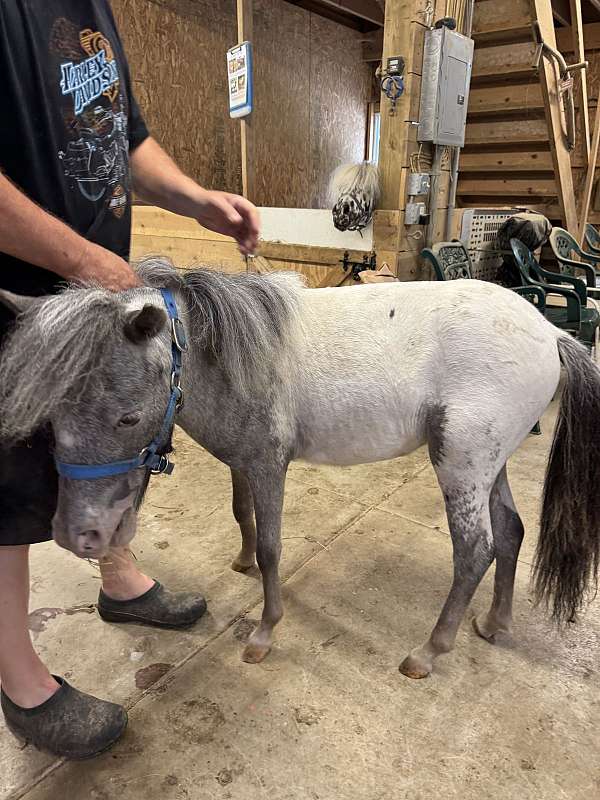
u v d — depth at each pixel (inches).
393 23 94.0
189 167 182.7
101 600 57.7
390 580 64.6
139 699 49.4
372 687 50.6
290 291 46.8
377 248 106.7
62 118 35.4
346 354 47.1
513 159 173.6
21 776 43.2
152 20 160.1
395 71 94.9
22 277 36.8
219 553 69.7
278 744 45.2
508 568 54.0
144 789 41.9
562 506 48.6
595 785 41.7
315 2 203.8
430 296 47.1
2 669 42.8
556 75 131.6
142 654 54.5
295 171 218.2
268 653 54.3
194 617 57.7
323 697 49.6
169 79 169.0
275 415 47.7
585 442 47.4
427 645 51.9
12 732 45.3
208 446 49.5
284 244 120.4
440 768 43.1
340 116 232.7
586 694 49.7
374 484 85.4
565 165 144.9
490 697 49.4
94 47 36.9
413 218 104.0
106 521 36.3
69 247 32.6
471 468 46.3
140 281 38.5
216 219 49.9
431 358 45.7
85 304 31.8
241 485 60.2
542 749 44.5
